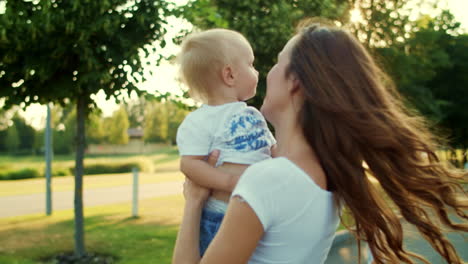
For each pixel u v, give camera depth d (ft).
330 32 3.84
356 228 3.87
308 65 3.63
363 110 3.52
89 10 14.25
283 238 3.33
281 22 22.48
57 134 215.10
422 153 3.88
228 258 3.22
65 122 215.10
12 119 221.66
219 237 3.29
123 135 233.76
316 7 24.04
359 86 3.61
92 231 23.47
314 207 3.38
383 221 3.54
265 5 23.47
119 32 15.24
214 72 5.06
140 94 16.61
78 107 18.11
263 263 3.38
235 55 5.13
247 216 3.20
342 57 3.68
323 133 3.49
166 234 22.50
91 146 232.53
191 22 16.97
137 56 15.39
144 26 15.35
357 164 3.47
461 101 72.02
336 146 3.46
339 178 3.45
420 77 45.93
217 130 4.86
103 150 234.58
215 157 4.75
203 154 4.77
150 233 22.74
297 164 3.48
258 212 3.19
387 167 3.60
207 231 4.47
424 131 4.10
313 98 3.53
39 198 42.50
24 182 71.00
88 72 15.46
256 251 3.41
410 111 4.35
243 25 22.38
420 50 43.32
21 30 14.25
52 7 14.33
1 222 27.02
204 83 5.11
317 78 3.56
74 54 15.83
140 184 62.18
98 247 19.58
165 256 17.85
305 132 3.56
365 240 3.87
